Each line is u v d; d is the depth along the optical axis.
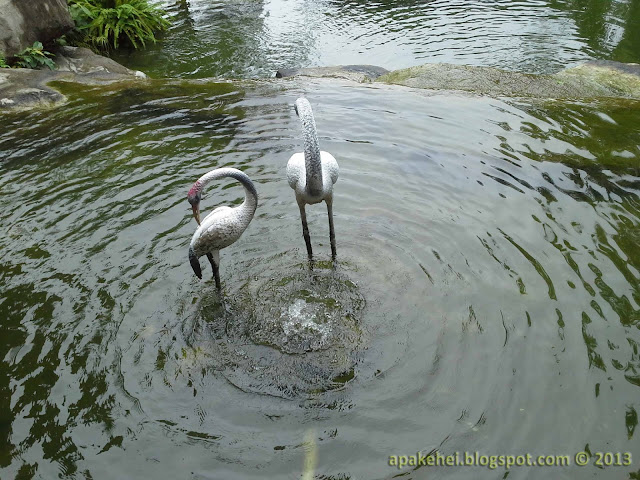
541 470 3.24
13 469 3.36
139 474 3.34
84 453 3.45
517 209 5.54
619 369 3.82
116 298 4.65
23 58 9.56
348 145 6.80
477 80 8.70
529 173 6.13
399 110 7.70
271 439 3.53
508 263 4.84
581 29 13.04
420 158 6.48
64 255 5.12
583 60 11.48
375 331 4.32
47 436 3.55
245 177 4.25
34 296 4.67
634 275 4.62
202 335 4.34
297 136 7.10
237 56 12.37
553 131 7.03
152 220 5.57
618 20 13.39
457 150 6.63
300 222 5.56
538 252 4.94
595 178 6.01
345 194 5.93
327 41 13.16
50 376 3.96
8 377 3.96
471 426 3.53
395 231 5.35
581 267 4.73
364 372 3.98
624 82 8.62
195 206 4.20
